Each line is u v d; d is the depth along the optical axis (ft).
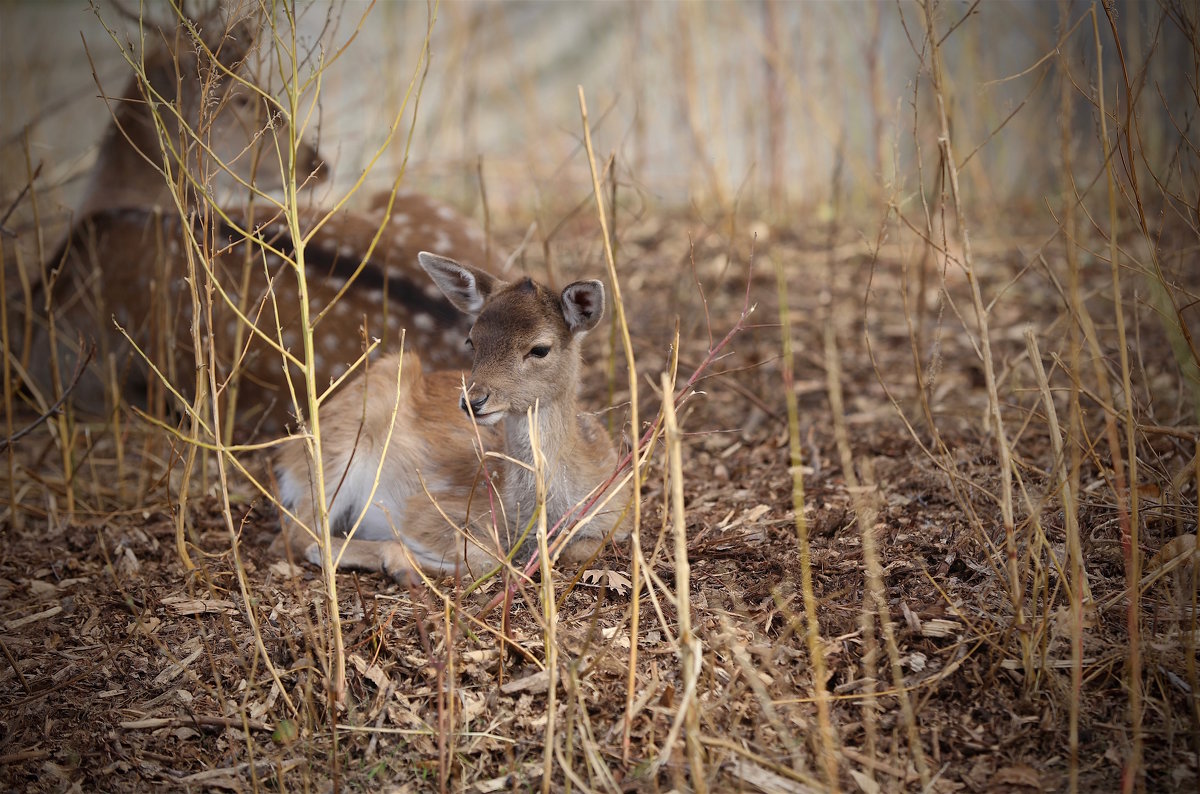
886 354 44.60
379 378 33.47
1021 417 36.65
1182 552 25.07
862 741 22.45
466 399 28.07
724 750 22.21
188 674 26.16
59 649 27.76
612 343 36.70
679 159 68.80
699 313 48.75
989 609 25.54
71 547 32.65
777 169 60.80
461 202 64.90
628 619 26.27
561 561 29.73
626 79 70.79
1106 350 36.88
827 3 69.05
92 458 37.76
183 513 28.78
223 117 42.16
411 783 22.71
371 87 61.77
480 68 78.84
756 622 26.02
